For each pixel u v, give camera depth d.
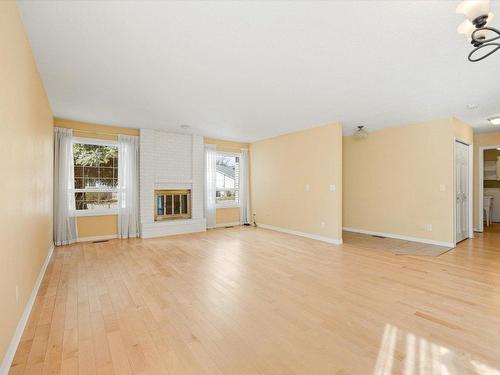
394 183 5.45
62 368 1.59
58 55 2.51
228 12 1.89
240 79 3.06
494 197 7.58
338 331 2.00
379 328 2.04
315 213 5.48
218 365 1.63
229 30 2.11
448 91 3.40
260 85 3.23
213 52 2.46
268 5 1.81
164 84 3.20
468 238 5.30
